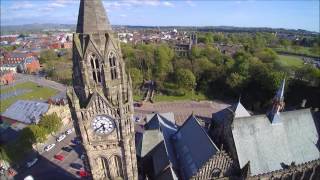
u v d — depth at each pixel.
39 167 94.88
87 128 45.72
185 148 65.06
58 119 114.69
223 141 64.94
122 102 44.47
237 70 163.75
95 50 39.62
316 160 62.72
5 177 87.88
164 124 81.19
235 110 72.44
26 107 129.00
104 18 40.09
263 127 61.34
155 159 65.50
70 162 97.62
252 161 58.31
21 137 97.38
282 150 61.41
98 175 52.50
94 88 42.50
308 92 142.88
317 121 66.56
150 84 186.62
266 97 148.62
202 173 53.59
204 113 138.62
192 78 164.62
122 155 51.22
